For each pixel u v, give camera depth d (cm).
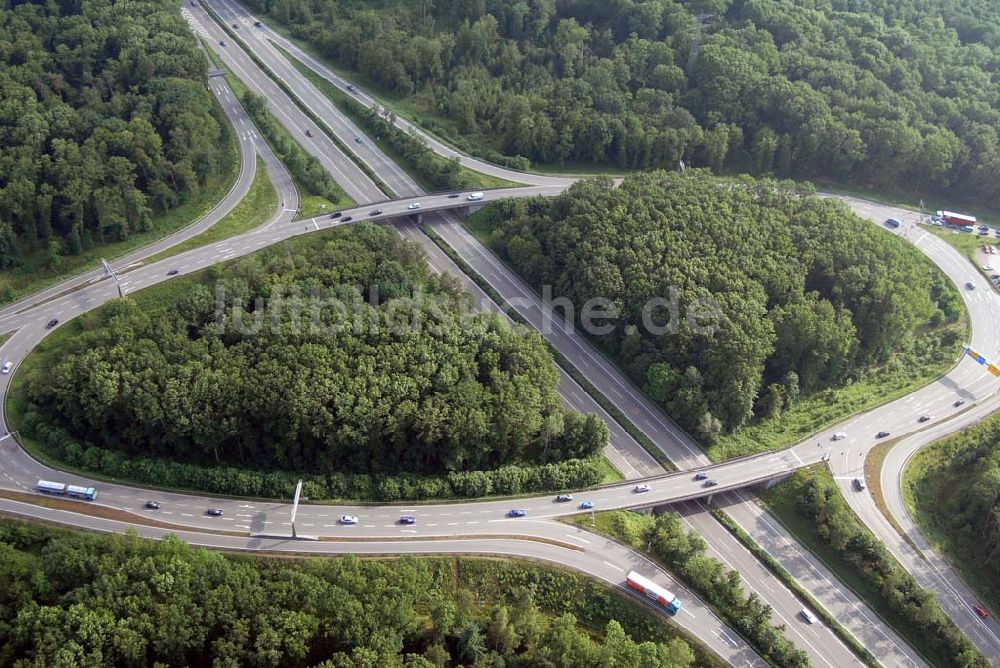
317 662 16988
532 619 18175
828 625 19925
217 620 16875
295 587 17488
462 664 17512
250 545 19575
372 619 17012
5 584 16962
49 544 18438
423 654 17512
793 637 19638
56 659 15412
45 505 19975
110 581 16900
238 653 16288
